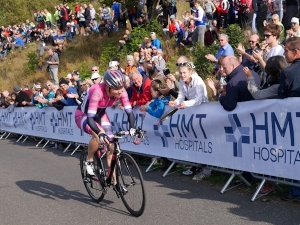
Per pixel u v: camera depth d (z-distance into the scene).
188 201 4.43
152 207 4.32
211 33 10.17
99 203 4.61
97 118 4.37
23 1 31.91
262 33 9.44
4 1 31.86
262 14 9.49
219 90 5.56
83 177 4.84
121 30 15.44
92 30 17.34
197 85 5.21
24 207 4.69
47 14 21.70
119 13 15.45
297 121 3.81
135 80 6.04
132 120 4.24
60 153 8.14
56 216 4.30
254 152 4.31
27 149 9.00
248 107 4.32
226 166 4.70
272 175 4.12
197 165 5.18
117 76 3.96
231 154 4.61
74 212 4.38
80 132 7.83
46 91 9.38
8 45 21.42
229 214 3.94
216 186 4.90
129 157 4.06
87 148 4.73
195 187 4.95
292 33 7.16
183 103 5.12
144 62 8.71
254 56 5.01
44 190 5.34
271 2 8.59
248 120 4.34
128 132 4.09
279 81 4.22
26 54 19.59
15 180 5.99
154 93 5.80
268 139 4.13
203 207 4.20
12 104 10.72
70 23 18.41
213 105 4.81
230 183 4.92
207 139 4.94
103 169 4.41
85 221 4.09
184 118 5.26
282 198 4.20
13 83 17.22
